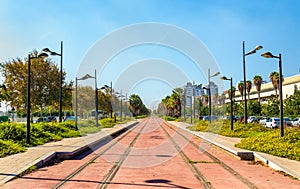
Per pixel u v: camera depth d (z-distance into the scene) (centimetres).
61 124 2866
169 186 930
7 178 997
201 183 973
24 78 3781
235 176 1084
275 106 5444
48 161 1394
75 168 1238
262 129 2722
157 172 1157
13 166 1171
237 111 6381
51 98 3872
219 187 919
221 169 1223
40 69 3831
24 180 1005
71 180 1010
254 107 6025
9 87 3759
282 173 1133
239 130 2712
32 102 3791
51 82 3872
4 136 1802
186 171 1178
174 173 1138
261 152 1516
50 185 936
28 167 1156
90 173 1134
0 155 1370
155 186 930
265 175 1102
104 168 1240
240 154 1487
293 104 5103
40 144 1891
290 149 1430
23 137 1895
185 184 958
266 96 7925
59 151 1535
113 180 1012
